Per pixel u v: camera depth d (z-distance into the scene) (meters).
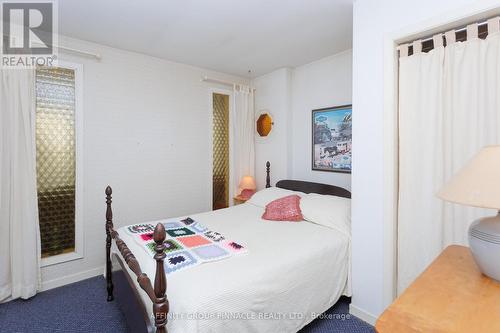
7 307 2.23
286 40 2.73
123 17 2.27
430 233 1.74
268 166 3.71
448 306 0.88
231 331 1.30
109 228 2.28
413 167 1.83
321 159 3.26
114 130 2.93
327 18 2.29
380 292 1.92
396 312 0.86
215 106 3.82
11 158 2.29
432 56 1.73
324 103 3.22
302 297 1.71
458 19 1.54
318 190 3.11
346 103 3.00
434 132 1.72
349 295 2.10
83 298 2.38
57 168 2.65
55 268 2.60
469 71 1.59
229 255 1.69
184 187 3.50
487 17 1.53
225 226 2.40
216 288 1.33
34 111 2.42
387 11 1.85
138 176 3.11
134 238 1.98
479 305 0.88
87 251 2.78
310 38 2.69
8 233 2.30
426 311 0.86
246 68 3.59
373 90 1.93
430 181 1.74
